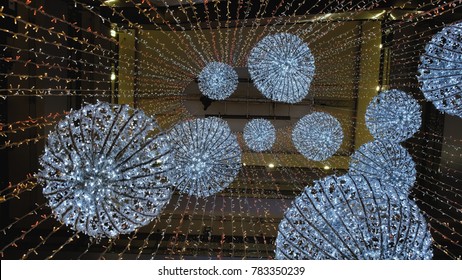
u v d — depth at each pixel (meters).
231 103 8.69
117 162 1.97
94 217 1.99
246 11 5.96
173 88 8.74
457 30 2.69
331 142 5.21
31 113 5.31
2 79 4.77
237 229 6.48
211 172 3.72
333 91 8.57
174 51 8.59
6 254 5.18
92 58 6.58
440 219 5.84
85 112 1.97
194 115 8.80
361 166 3.30
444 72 2.75
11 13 4.71
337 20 7.00
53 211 1.97
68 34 6.00
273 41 4.23
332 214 1.92
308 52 4.26
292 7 5.73
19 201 5.35
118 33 7.55
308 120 5.33
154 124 2.11
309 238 1.96
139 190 2.03
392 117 3.92
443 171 6.12
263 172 8.26
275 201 6.90
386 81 7.14
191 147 3.62
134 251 5.76
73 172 1.90
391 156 3.26
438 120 6.29
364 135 8.12
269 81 4.30
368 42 7.88
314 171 8.31
